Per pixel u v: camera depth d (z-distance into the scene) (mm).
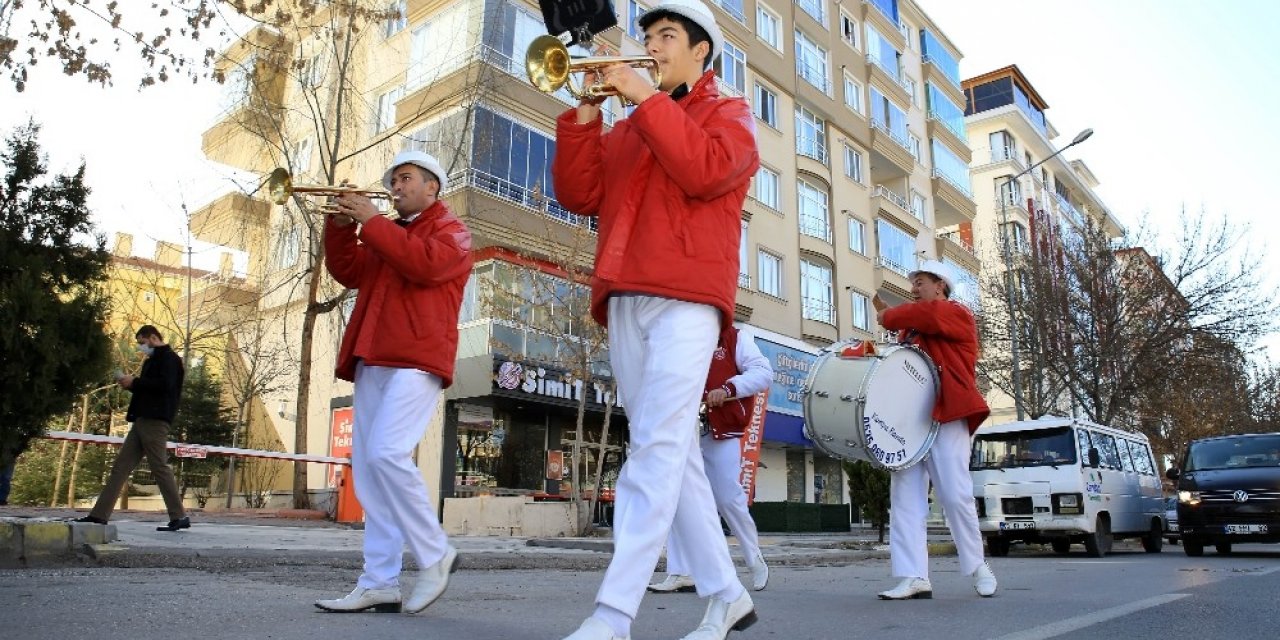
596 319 2963
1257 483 12594
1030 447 13758
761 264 25922
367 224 3787
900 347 5434
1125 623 4246
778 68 28172
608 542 10312
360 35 19406
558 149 3012
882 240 31406
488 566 7531
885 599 5258
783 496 25625
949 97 39406
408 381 3902
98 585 4582
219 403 24141
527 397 18438
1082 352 24469
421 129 19656
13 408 5551
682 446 2654
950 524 5613
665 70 2971
